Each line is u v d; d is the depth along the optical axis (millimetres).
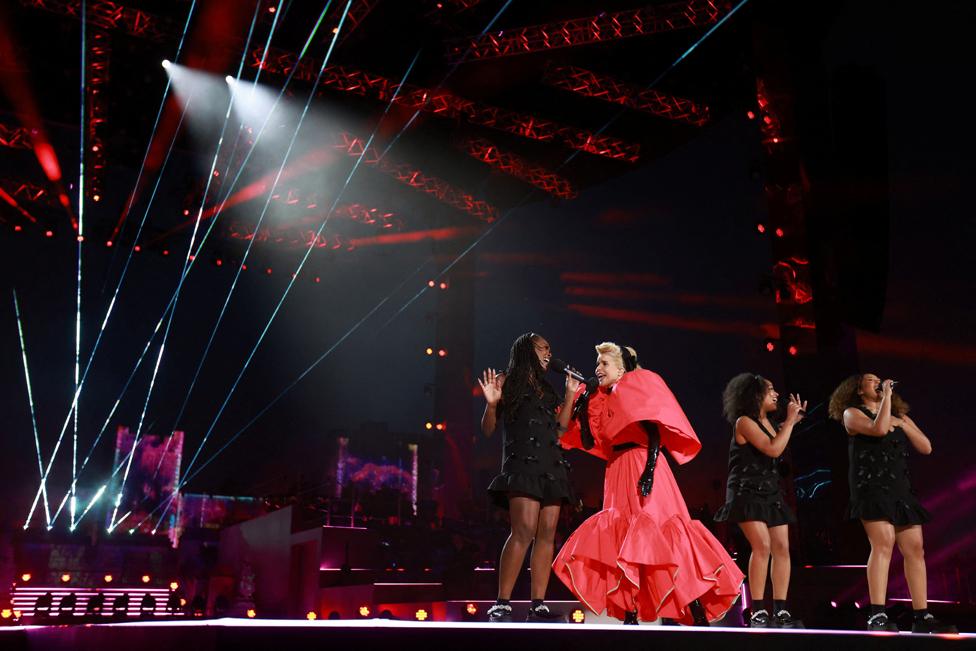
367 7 15742
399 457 24047
